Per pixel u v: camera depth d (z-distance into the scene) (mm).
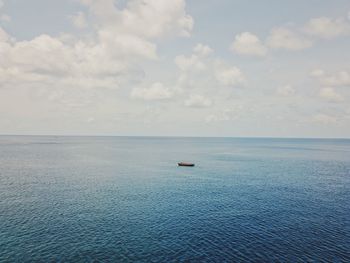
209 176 96125
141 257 36031
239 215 53094
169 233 43875
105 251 37344
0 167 108438
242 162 142125
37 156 155125
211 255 37000
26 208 54781
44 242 39531
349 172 110625
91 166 116688
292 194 70562
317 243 41188
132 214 52625
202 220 49969
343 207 59375
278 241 41656
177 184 81312
